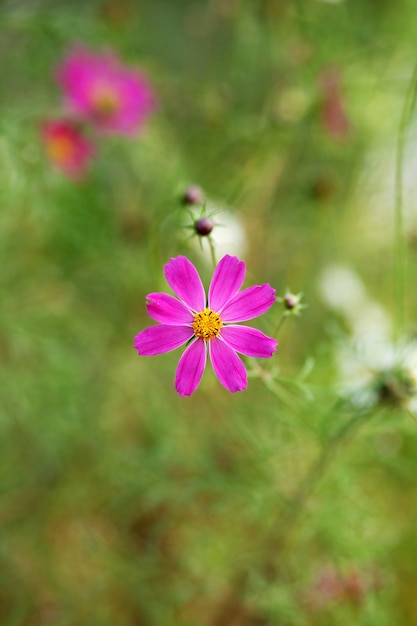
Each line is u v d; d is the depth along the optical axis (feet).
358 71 3.67
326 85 3.40
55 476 3.29
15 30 3.34
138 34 3.90
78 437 3.28
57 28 3.25
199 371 2.32
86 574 3.22
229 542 3.14
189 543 3.19
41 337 3.25
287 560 3.02
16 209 3.23
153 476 3.07
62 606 3.13
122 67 3.43
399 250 2.78
